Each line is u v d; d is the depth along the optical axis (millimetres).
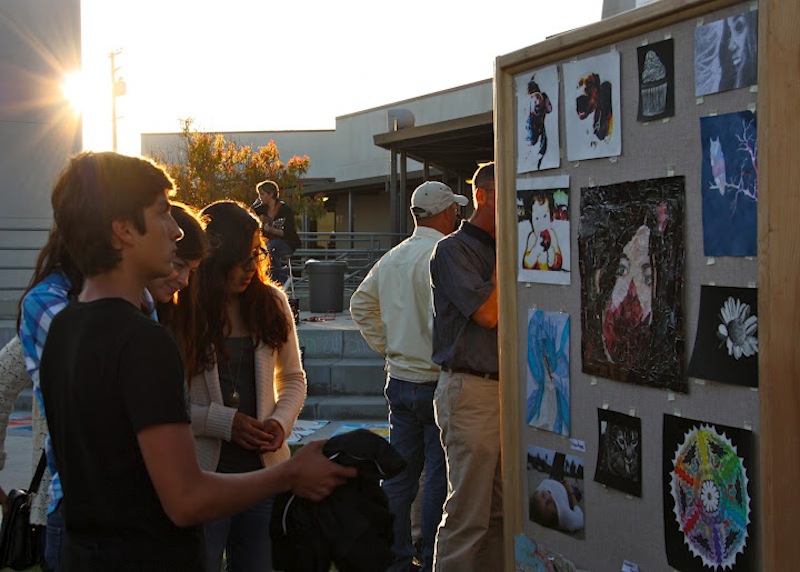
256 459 3309
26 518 3012
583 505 2629
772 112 1954
